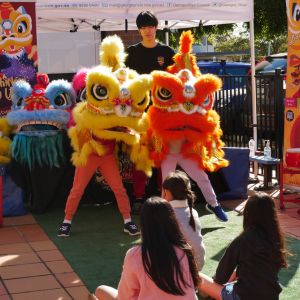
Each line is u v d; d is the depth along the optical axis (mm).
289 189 8312
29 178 7766
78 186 6785
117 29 14641
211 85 6668
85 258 6016
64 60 14125
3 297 5020
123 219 7496
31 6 7918
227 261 3855
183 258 3305
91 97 6426
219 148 7227
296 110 8180
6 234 6926
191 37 7203
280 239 3793
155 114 6707
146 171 7129
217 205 7102
